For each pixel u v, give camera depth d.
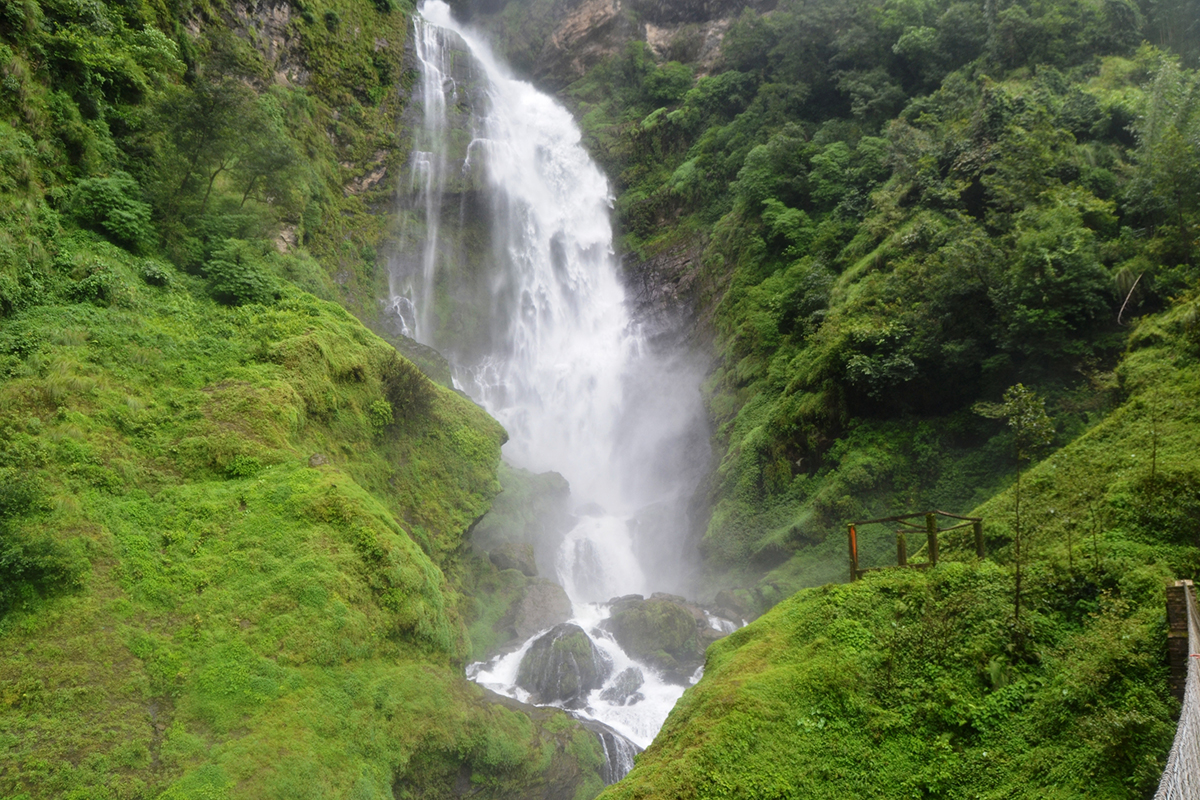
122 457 17.91
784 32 47.22
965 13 38.09
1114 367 21.05
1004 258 23.62
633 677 24.06
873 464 26.47
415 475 25.41
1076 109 28.67
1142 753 8.79
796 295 34.09
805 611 13.88
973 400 25.33
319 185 37.84
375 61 47.47
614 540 36.59
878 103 39.00
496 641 25.20
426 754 16.78
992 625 11.65
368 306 39.03
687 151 50.94
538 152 52.41
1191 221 21.52
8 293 18.98
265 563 17.19
